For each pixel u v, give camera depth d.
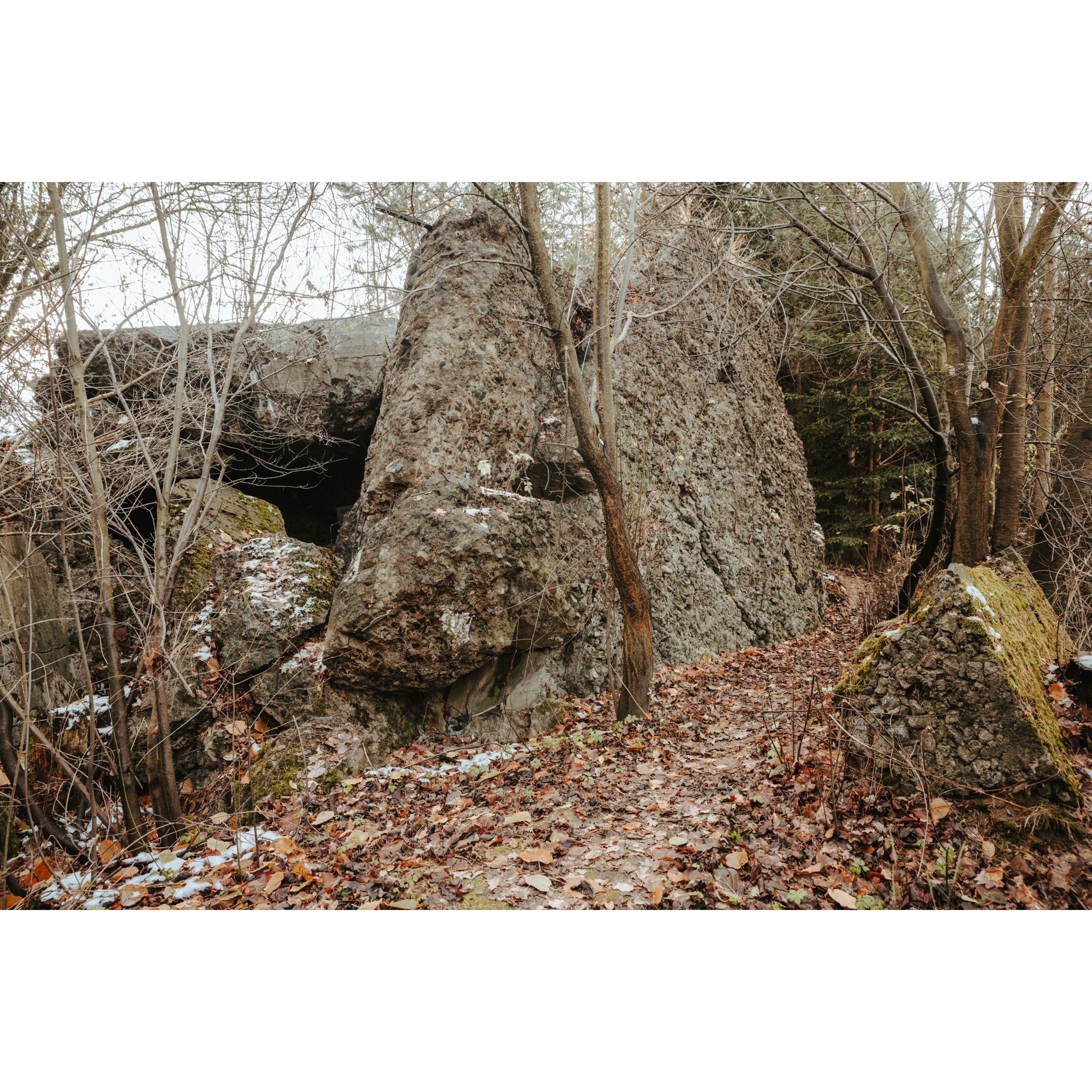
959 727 3.65
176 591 6.70
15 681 4.66
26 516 5.37
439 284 6.60
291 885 3.84
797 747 4.36
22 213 4.88
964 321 9.03
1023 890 3.12
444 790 5.18
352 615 5.78
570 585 6.66
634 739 5.61
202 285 5.29
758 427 10.98
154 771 4.93
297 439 8.12
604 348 5.88
